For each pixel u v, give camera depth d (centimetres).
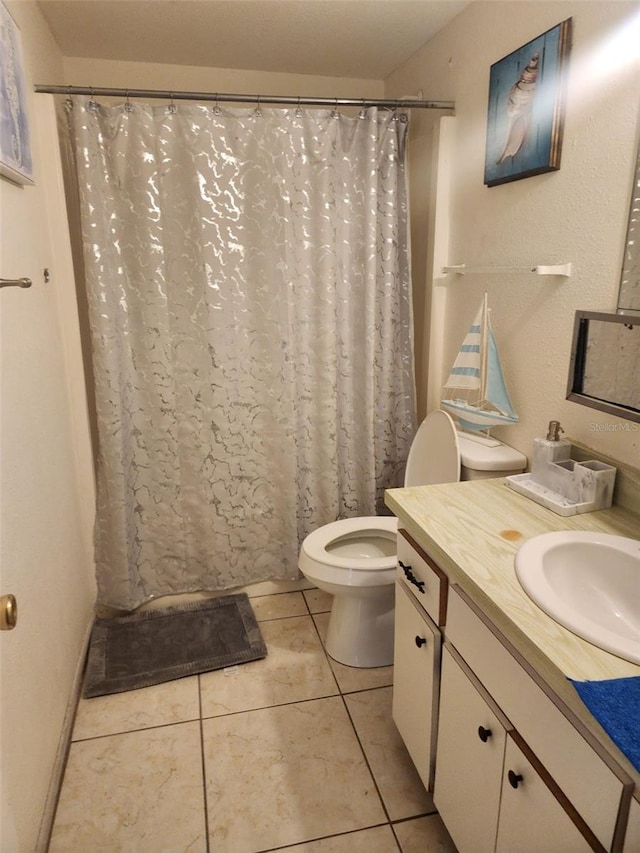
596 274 142
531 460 168
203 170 196
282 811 151
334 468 235
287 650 213
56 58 215
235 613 231
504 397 178
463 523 133
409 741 154
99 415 205
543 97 153
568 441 151
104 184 194
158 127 192
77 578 201
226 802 153
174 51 226
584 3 139
